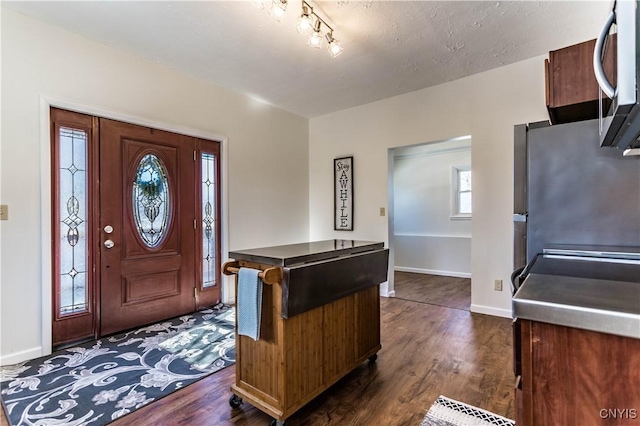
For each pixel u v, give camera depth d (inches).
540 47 112.2
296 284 64.1
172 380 82.0
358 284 82.3
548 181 70.1
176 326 120.2
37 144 95.0
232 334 112.6
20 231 92.1
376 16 93.6
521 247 94.3
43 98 95.9
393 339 108.2
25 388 77.9
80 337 104.9
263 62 122.5
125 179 115.9
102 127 109.7
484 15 93.4
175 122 129.0
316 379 71.5
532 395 31.0
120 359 93.4
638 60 27.5
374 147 167.8
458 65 126.0
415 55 117.7
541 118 119.8
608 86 31.8
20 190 92.2
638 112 31.4
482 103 133.1
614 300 30.0
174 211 130.5
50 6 88.4
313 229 193.5
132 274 117.9
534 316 30.3
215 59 120.0
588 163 66.3
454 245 219.6
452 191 222.5
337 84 144.3
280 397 64.0
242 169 155.6
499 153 129.3
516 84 124.9
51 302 98.1
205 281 142.0
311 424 65.6
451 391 76.7
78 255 104.8
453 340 107.0
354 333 83.7
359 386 79.5
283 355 63.9
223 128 147.1
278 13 84.7
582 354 28.9
